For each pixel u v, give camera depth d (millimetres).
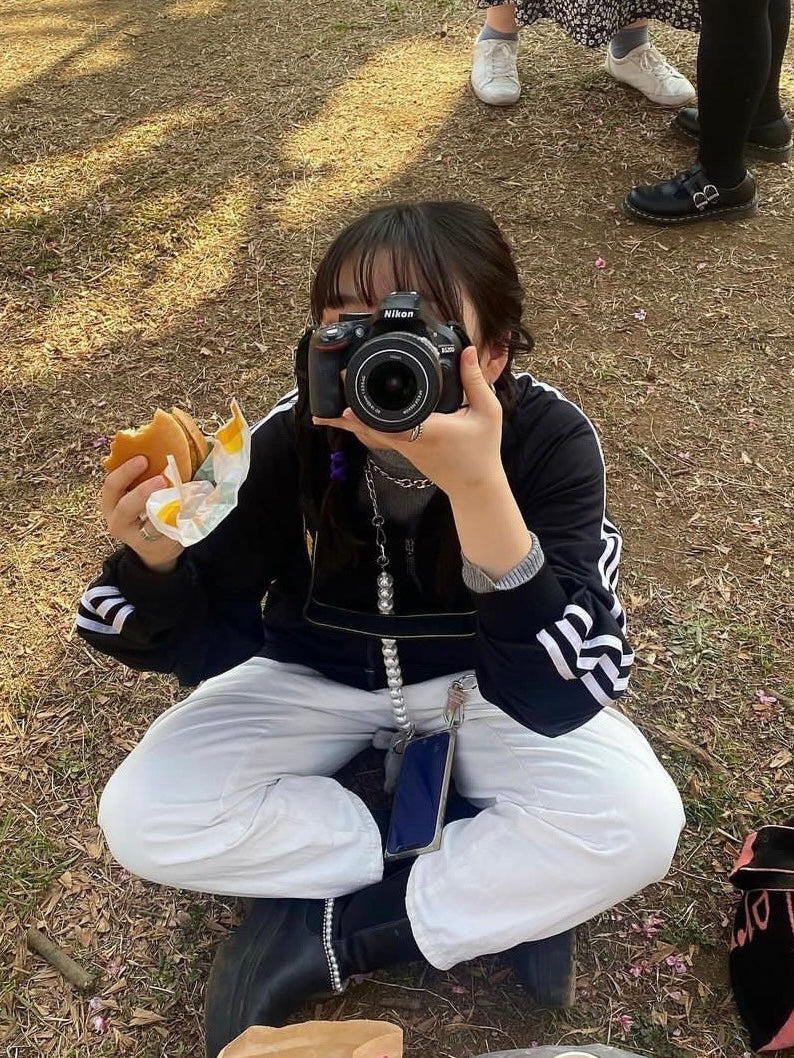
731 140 3260
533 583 1249
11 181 3787
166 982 1681
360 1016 1642
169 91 4387
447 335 1113
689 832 1849
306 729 1647
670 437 2684
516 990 1661
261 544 1521
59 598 2328
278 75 4469
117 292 3271
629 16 3553
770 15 3381
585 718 1351
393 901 1564
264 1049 1376
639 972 1663
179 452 1255
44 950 1715
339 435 1330
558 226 3453
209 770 1532
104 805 1531
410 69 4453
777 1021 1525
